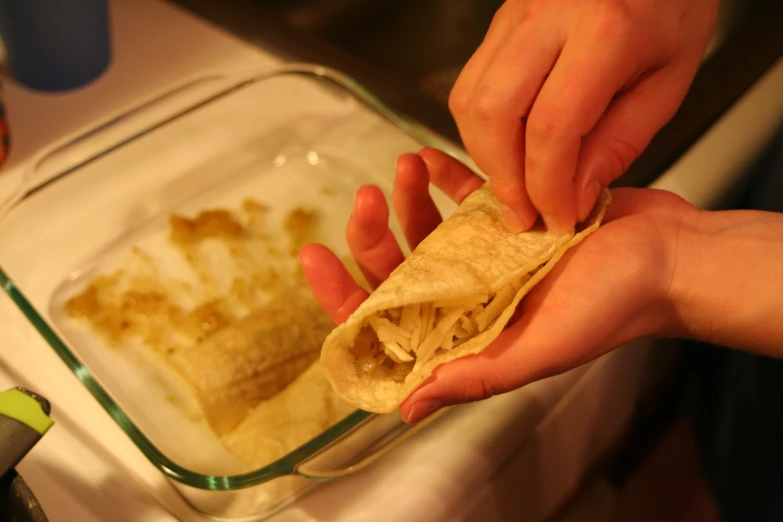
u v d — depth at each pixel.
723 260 0.41
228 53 0.66
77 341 0.51
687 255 0.41
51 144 0.58
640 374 0.55
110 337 0.51
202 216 0.57
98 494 0.42
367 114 0.61
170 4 0.70
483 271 0.40
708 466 0.70
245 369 0.49
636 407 0.59
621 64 0.39
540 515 0.52
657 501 0.75
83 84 0.64
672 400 0.69
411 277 0.40
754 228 0.42
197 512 0.43
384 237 0.46
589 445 0.53
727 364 0.64
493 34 0.43
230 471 0.45
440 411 0.44
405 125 0.58
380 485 0.42
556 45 0.39
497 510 0.46
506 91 0.39
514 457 0.45
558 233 0.41
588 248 0.41
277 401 0.48
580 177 0.41
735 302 0.41
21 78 0.63
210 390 0.48
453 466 0.42
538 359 0.40
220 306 0.53
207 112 0.62
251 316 0.51
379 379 0.41
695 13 0.43
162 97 0.60
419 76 0.76
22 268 0.54
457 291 0.39
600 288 0.40
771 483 0.61
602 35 0.38
